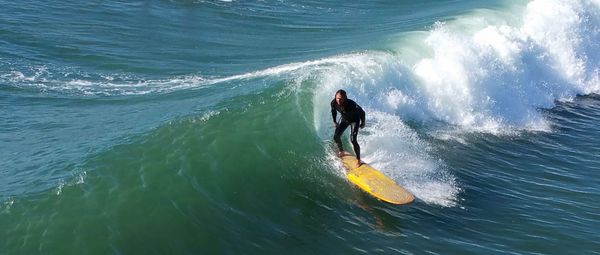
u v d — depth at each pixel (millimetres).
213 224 10102
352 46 19875
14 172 11078
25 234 9055
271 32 24078
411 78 16656
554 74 20781
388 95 15750
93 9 24891
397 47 18141
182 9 26578
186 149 11734
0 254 8672
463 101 17109
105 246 9070
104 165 10938
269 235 10188
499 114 17625
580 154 15914
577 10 23062
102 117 14320
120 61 19484
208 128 12578
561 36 21875
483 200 12633
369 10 28141
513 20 22016
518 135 16797
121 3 26250
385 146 14047
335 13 27500
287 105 13852
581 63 21672
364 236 10547
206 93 15617
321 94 14516
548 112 18922
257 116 13281
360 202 11570
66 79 17625
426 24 22188
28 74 17766
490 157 15117
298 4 28859
